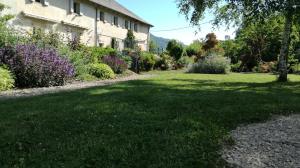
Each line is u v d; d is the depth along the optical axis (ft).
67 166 13.46
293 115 24.45
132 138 16.67
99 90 34.86
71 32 88.89
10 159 14.06
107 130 17.93
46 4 77.51
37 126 18.48
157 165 13.73
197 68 88.69
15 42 45.55
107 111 22.45
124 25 122.21
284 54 52.11
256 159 15.11
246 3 45.21
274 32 111.55
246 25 52.42
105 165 13.64
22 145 15.58
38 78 42.47
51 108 23.34
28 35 53.57
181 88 38.04
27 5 71.87
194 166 13.85
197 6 53.21
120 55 83.61
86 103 25.45
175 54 130.52
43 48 46.29
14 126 18.51
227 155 15.40
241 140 17.75
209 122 20.53
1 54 42.24
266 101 28.81
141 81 49.29
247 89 38.86
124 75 70.79
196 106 25.35
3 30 47.39
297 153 16.02
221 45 134.00
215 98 29.43
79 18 92.27
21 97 30.63
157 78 57.00
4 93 34.76
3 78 38.32
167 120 20.56
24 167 13.30
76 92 32.94
